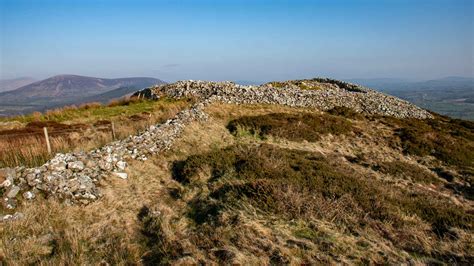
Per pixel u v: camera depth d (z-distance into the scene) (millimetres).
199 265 6082
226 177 10742
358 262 6195
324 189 9562
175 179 11531
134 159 12625
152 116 21484
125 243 7301
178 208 9172
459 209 11094
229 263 5973
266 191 8945
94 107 27656
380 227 7836
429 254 6789
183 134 16641
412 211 9180
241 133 18906
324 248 6602
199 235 7281
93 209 8945
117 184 10664
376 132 23031
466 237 7734
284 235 7035
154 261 6648
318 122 22438
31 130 17797
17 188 8641
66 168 10000
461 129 29359
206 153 13273
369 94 36250
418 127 26312
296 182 9898
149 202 9617
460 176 16562
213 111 22859
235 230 7191
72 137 15469
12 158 11430
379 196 9766
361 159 17219
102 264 6504
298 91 31906
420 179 15102
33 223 7707
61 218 8188
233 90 29266
